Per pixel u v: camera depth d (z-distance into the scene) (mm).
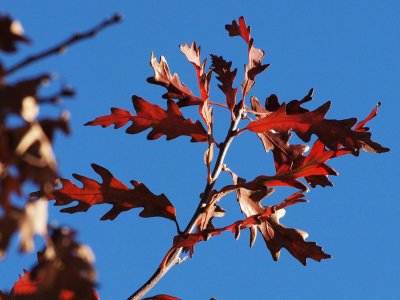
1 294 3102
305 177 4852
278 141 4930
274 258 4734
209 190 4633
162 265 4289
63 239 2213
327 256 4695
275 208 4434
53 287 2215
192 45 4973
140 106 4859
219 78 5016
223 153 4773
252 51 5188
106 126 4859
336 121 4605
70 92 2041
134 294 4195
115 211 4582
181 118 4824
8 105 2016
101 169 4570
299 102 5164
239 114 4992
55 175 2107
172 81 5086
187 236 4281
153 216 4551
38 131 2070
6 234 2035
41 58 2068
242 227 4422
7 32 2082
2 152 2035
